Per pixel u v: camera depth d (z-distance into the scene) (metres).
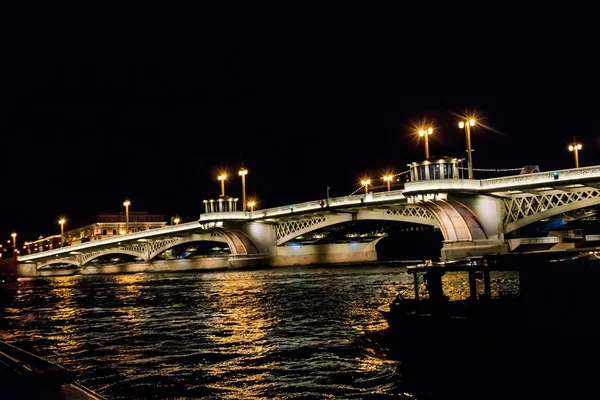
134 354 24.17
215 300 47.56
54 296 63.47
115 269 166.75
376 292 46.56
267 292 52.66
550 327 18.47
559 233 90.50
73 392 10.92
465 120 81.31
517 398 16.23
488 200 79.50
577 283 18.56
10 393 10.90
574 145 84.44
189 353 23.88
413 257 147.38
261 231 118.50
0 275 63.22
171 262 153.62
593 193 74.62
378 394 17.02
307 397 16.98
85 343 27.58
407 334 22.23
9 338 30.34
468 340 20.25
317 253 126.38
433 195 76.69
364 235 122.81
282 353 22.98
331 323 30.27
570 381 17.69
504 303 20.73
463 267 21.73
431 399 16.36
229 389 18.11
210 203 122.56
